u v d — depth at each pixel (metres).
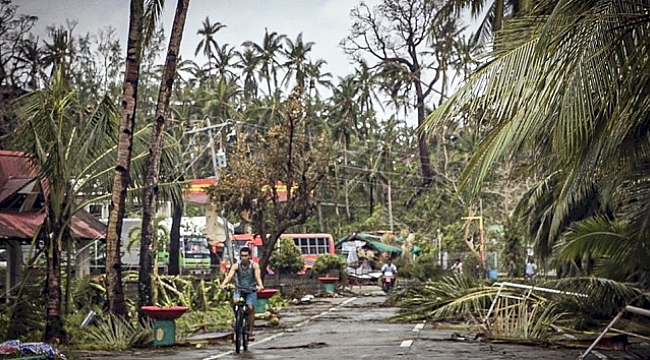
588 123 9.82
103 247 29.69
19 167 25.69
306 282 39.66
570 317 18.33
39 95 17.55
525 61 10.59
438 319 23.12
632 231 14.84
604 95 9.77
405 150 75.44
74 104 22.16
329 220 75.94
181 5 19.66
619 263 16.66
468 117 11.34
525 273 39.75
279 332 20.58
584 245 15.88
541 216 24.25
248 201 31.92
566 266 23.44
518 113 10.63
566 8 9.10
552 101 9.97
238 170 31.95
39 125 17.39
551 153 15.05
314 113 71.94
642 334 17.84
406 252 49.28
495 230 51.81
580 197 17.47
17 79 37.53
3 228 22.70
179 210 32.28
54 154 17.16
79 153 17.62
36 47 37.09
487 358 14.23
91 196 21.03
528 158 19.48
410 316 23.53
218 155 39.66
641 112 10.71
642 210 14.73
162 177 22.69
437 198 61.50
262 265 32.03
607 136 10.70
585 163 10.96
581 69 9.48
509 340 17.09
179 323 21.94
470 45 23.00
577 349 15.70
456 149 65.19
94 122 19.03
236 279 16.66
